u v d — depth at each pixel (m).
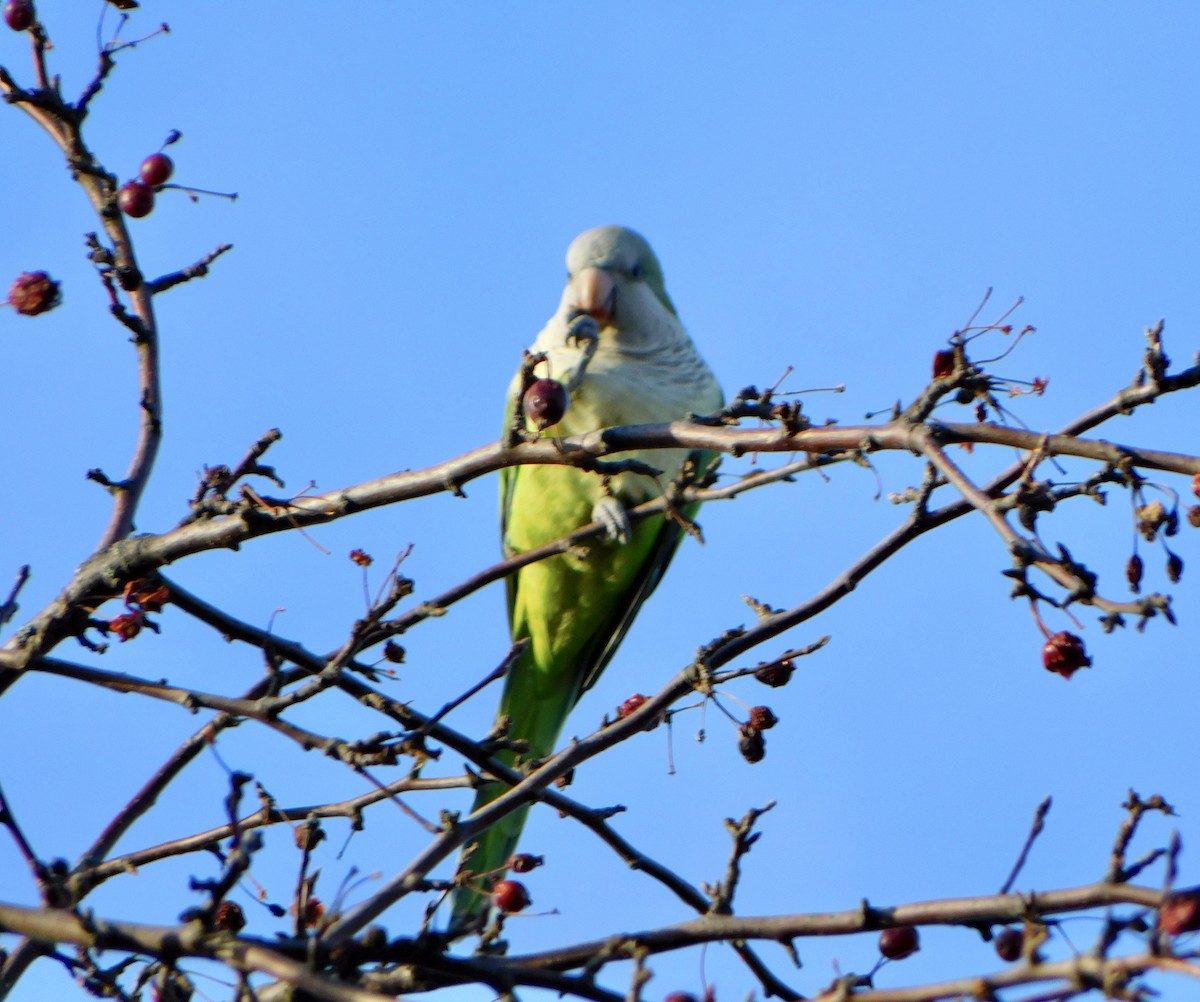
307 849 7.22
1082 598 5.76
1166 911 5.31
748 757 8.87
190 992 7.21
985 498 6.29
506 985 6.68
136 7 8.93
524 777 8.72
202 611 8.62
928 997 5.42
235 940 5.93
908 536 8.50
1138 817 6.37
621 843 8.65
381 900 7.50
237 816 6.23
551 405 8.18
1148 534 6.90
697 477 8.26
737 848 7.17
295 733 7.22
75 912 6.12
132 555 8.50
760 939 6.98
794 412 7.25
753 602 8.91
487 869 10.95
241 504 8.27
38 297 8.50
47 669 7.81
